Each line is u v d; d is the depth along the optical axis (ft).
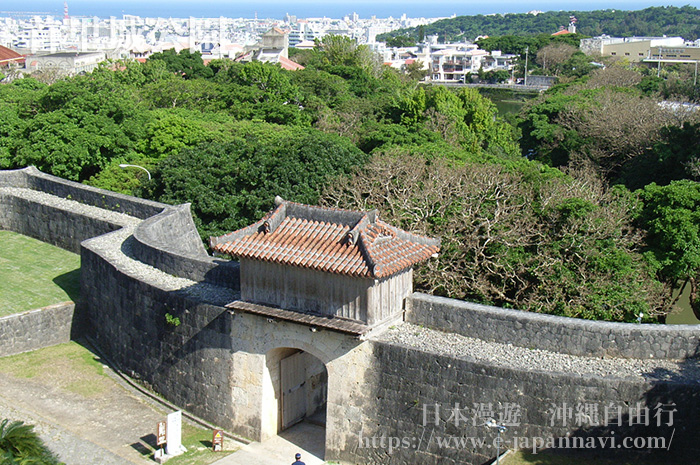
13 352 101.76
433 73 634.43
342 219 77.51
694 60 491.31
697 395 64.54
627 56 545.03
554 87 345.72
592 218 110.93
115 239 112.47
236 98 249.96
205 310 85.05
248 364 82.38
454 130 227.61
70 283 117.91
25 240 142.10
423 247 78.48
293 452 80.74
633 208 122.52
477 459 70.44
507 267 111.04
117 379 96.17
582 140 221.46
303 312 77.71
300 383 87.51
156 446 80.18
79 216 132.46
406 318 78.89
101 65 308.19
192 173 145.18
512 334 73.61
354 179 134.82
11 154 176.96
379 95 313.32
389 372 73.82
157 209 127.13
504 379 68.69
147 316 92.32
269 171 143.23
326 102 282.36
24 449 69.26
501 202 123.85
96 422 84.84
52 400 89.30
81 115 175.63
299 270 77.25
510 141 252.01
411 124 247.50
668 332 69.87
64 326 106.32
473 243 114.21
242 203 140.67
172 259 95.40
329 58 424.05
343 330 73.72
